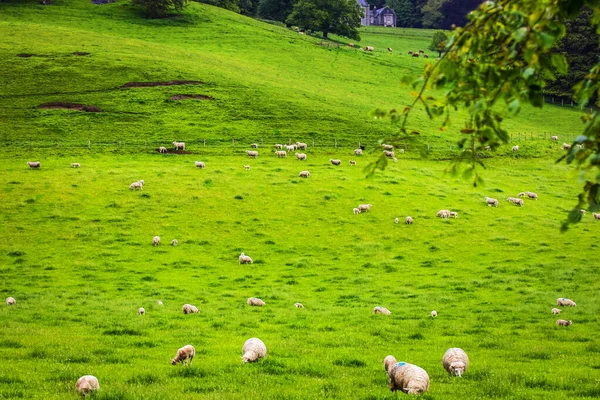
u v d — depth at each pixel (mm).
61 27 180250
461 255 63656
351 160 100812
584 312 40312
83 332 32781
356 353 27312
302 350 27625
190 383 20625
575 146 9594
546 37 8594
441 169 103375
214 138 112000
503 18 9625
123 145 104938
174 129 115000
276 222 73062
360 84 169500
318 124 124375
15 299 44625
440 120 138250
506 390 19266
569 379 21375
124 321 36344
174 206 76000
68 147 102000
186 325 35531
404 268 59031
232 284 52500
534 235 71562
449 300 45906
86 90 131000
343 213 77000
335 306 44062
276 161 99688
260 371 22844
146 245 64375
